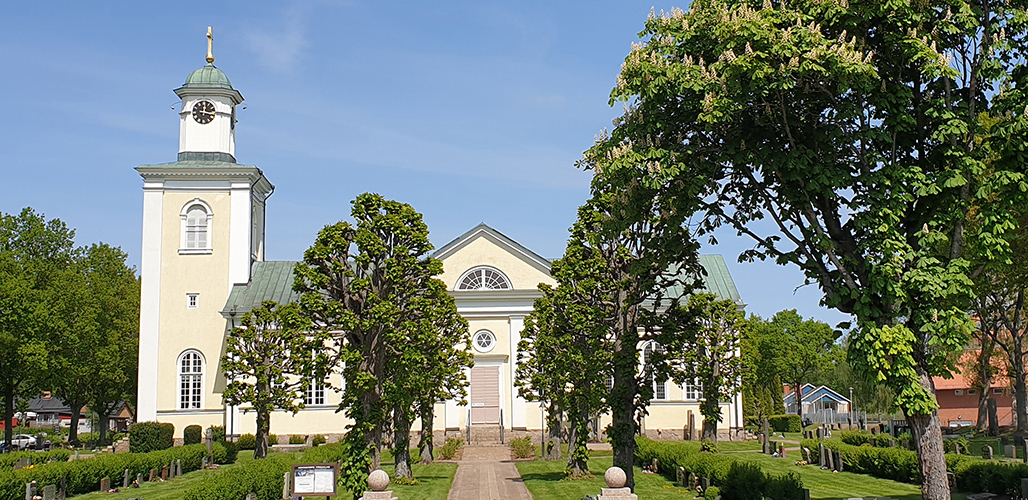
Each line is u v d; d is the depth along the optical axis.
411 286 34.59
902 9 18.02
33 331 56.22
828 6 18.50
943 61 17.73
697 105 19.45
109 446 67.81
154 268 61.06
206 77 63.69
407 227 35.06
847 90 17.77
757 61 17.61
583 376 35.97
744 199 22.09
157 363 60.12
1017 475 24.59
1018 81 19.00
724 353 49.84
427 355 37.81
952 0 18.52
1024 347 54.16
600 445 54.06
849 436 47.53
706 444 45.31
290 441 58.78
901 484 31.06
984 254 18.72
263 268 63.97
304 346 39.69
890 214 18.64
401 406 35.28
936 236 18.53
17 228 68.06
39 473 31.27
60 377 63.59
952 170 18.78
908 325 19.38
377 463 35.22
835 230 20.45
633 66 19.67
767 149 19.44
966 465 27.22
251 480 26.59
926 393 18.67
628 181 20.95
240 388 47.72
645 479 34.50
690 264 25.72
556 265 37.81
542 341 42.47
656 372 29.06
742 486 25.00
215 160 63.16
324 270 33.94
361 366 32.81
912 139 20.16
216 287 61.12
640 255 29.88
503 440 56.19
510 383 59.56
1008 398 80.62
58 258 70.44
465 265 60.91
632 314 29.59
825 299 20.33
